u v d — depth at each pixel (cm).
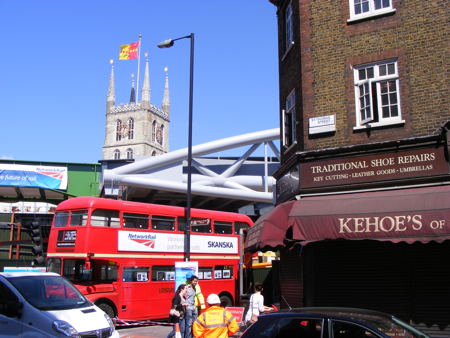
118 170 3691
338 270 1467
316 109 1569
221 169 4466
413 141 1374
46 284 1009
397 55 1476
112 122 12088
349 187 1447
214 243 2275
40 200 4584
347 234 1278
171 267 2088
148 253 1992
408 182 1368
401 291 1370
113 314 1834
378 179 1409
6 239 3341
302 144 1584
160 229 2066
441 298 1313
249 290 2402
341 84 1547
